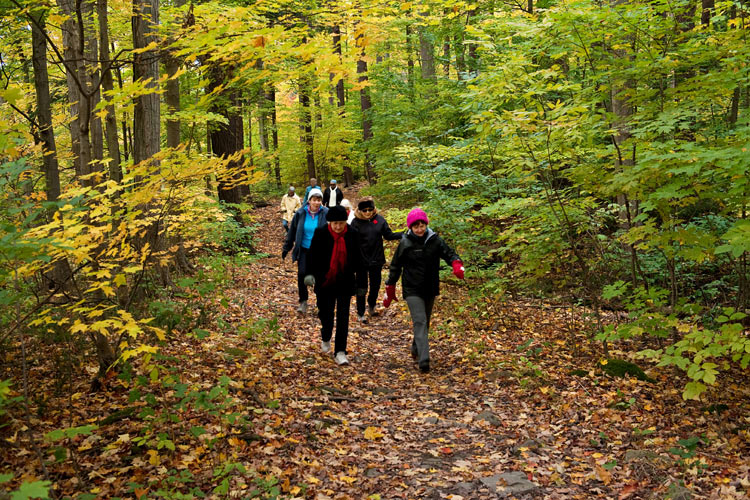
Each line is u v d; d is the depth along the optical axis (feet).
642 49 18.17
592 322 22.74
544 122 16.87
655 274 23.66
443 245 18.26
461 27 41.52
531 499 9.91
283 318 23.66
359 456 11.72
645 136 16.05
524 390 15.89
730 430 12.60
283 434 11.99
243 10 12.31
